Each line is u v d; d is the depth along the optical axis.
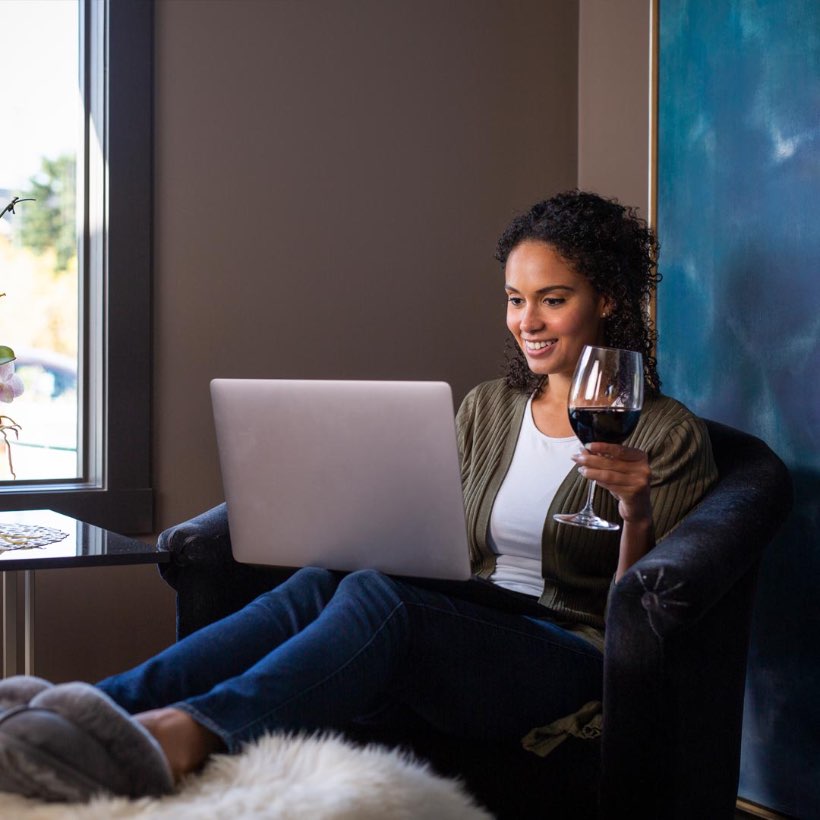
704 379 2.19
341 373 2.77
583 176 2.70
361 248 2.79
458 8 2.92
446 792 1.18
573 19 3.09
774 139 2.03
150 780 1.05
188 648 1.31
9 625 1.85
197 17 2.57
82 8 2.54
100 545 1.74
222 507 1.88
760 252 2.06
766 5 2.04
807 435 1.99
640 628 1.35
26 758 0.98
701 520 1.51
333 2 2.74
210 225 2.59
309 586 1.50
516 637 1.52
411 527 1.51
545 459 1.77
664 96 2.27
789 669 2.04
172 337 2.55
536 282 1.77
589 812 1.48
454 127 2.92
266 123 2.66
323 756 1.13
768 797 2.09
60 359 2.57
